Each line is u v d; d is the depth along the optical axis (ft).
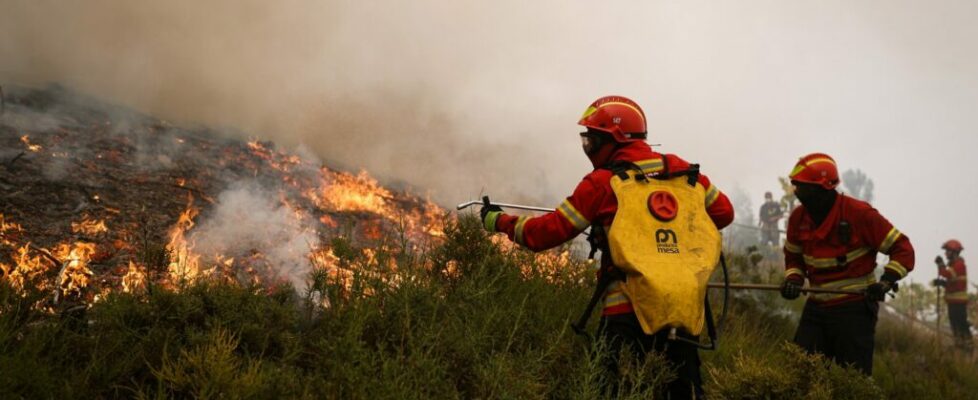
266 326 10.27
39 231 13.28
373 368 8.73
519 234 10.85
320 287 11.38
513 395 9.18
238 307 10.32
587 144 11.15
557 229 10.46
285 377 8.75
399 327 10.29
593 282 14.61
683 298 9.75
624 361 9.91
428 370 9.10
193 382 8.66
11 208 13.80
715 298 22.27
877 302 14.88
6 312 9.28
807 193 15.21
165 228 14.79
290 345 10.06
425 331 9.89
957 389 21.91
